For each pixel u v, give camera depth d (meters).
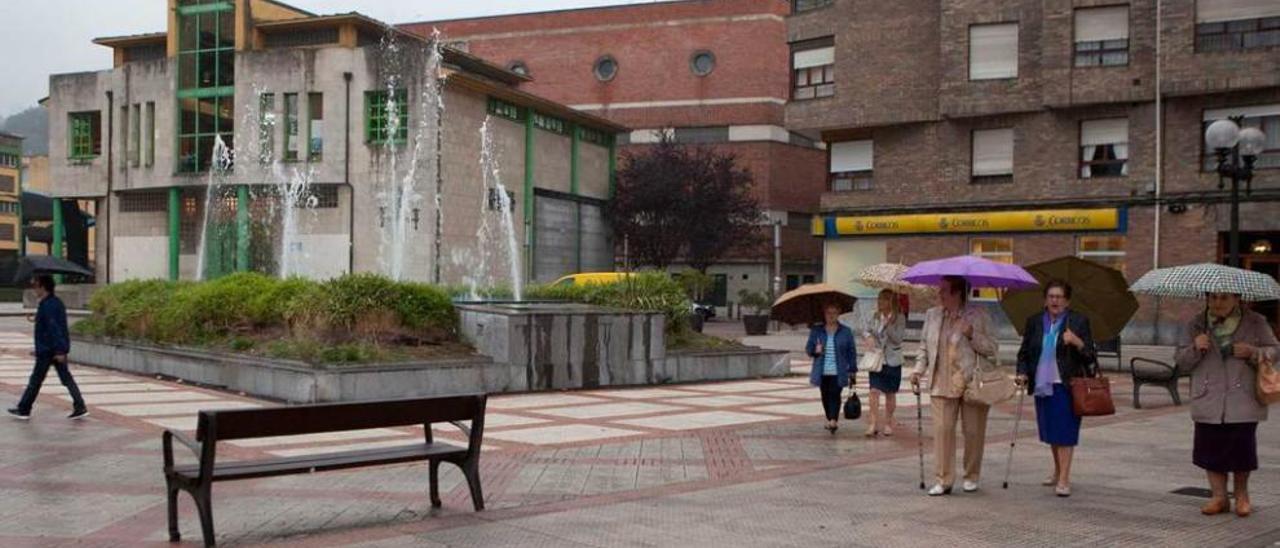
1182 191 30.88
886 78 36.03
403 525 7.55
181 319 18.95
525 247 46.47
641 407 15.24
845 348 12.67
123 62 48.91
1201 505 8.58
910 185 36.03
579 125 51.09
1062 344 8.82
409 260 41.03
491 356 17.11
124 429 12.03
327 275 42.41
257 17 44.72
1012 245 34.09
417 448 8.09
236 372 16.31
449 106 41.56
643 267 54.09
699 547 6.98
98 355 20.50
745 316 36.72
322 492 8.73
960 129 34.91
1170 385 16.27
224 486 8.95
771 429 13.05
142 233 48.03
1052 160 33.09
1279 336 30.03
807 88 38.41
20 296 64.31
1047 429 8.88
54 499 8.34
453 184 41.72
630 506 8.27
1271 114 29.69
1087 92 31.77
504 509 8.13
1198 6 30.28
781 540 7.19
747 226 51.81
